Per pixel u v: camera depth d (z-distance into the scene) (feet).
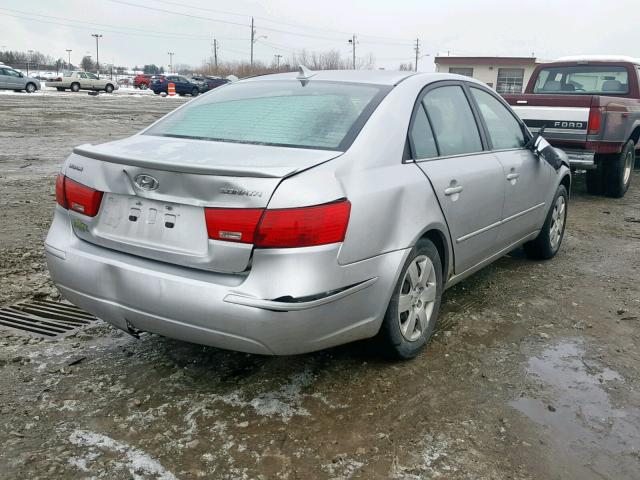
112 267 9.73
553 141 26.89
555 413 10.13
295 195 8.80
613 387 11.05
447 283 12.74
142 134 11.98
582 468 8.75
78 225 10.52
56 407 9.89
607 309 14.88
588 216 26.00
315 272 8.90
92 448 8.88
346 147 10.23
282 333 8.86
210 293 8.91
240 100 12.47
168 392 10.43
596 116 25.72
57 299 14.64
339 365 11.48
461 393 10.65
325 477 8.41
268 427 9.48
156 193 9.43
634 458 9.02
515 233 15.74
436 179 11.58
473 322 13.79
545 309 14.75
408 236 10.64
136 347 12.09
